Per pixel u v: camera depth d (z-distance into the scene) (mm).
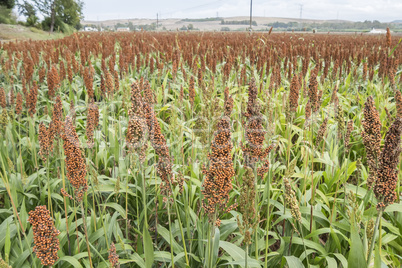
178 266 3111
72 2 78562
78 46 15336
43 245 1879
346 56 10664
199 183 3375
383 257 2873
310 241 2992
